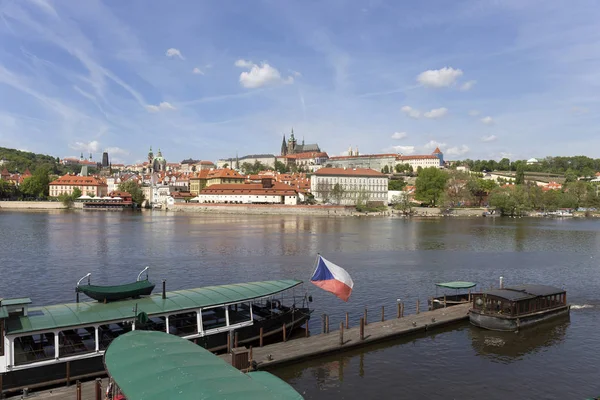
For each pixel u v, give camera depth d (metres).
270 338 43.84
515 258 96.12
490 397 33.66
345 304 57.19
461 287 56.56
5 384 31.31
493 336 45.88
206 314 43.53
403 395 33.72
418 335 45.91
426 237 136.62
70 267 82.38
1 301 34.91
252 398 20.56
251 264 85.88
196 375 22.56
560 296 53.78
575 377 37.06
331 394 33.59
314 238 131.12
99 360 34.22
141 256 94.88
